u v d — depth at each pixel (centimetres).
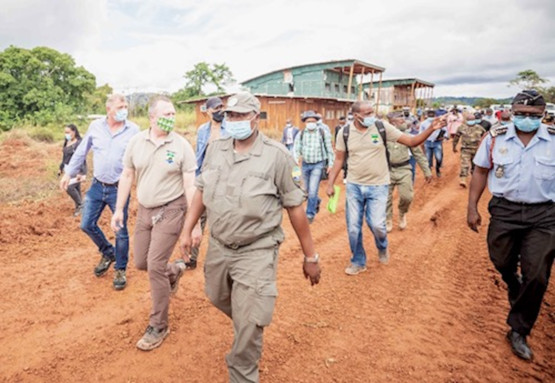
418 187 1099
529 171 314
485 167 345
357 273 498
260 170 246
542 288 314
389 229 693
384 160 480
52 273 478
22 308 392
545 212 318
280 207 261
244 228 247
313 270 275
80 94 3631
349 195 491
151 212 343
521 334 330
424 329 368
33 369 301
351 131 481
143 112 3064
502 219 335
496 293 436
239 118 242
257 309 247
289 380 297
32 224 648
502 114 999
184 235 293
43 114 2928
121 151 427
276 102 2311
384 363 318
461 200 920
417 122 1218
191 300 417
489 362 319
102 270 471
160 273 334
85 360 315
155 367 310
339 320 384
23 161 1252
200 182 272
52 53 3353
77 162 442
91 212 441
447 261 540
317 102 2492
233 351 256
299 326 371
